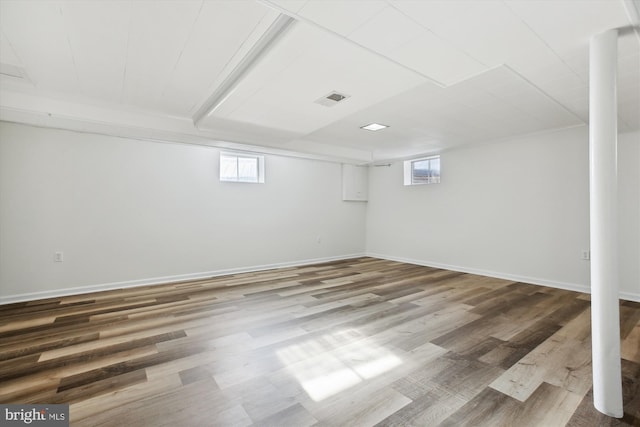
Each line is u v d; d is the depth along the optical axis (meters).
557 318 3.02
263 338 2.57
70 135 3.78
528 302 3.54
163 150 4.43
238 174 5.28
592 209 1.68
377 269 5.52
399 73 2.29
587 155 3.92
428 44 1.78
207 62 2.31
